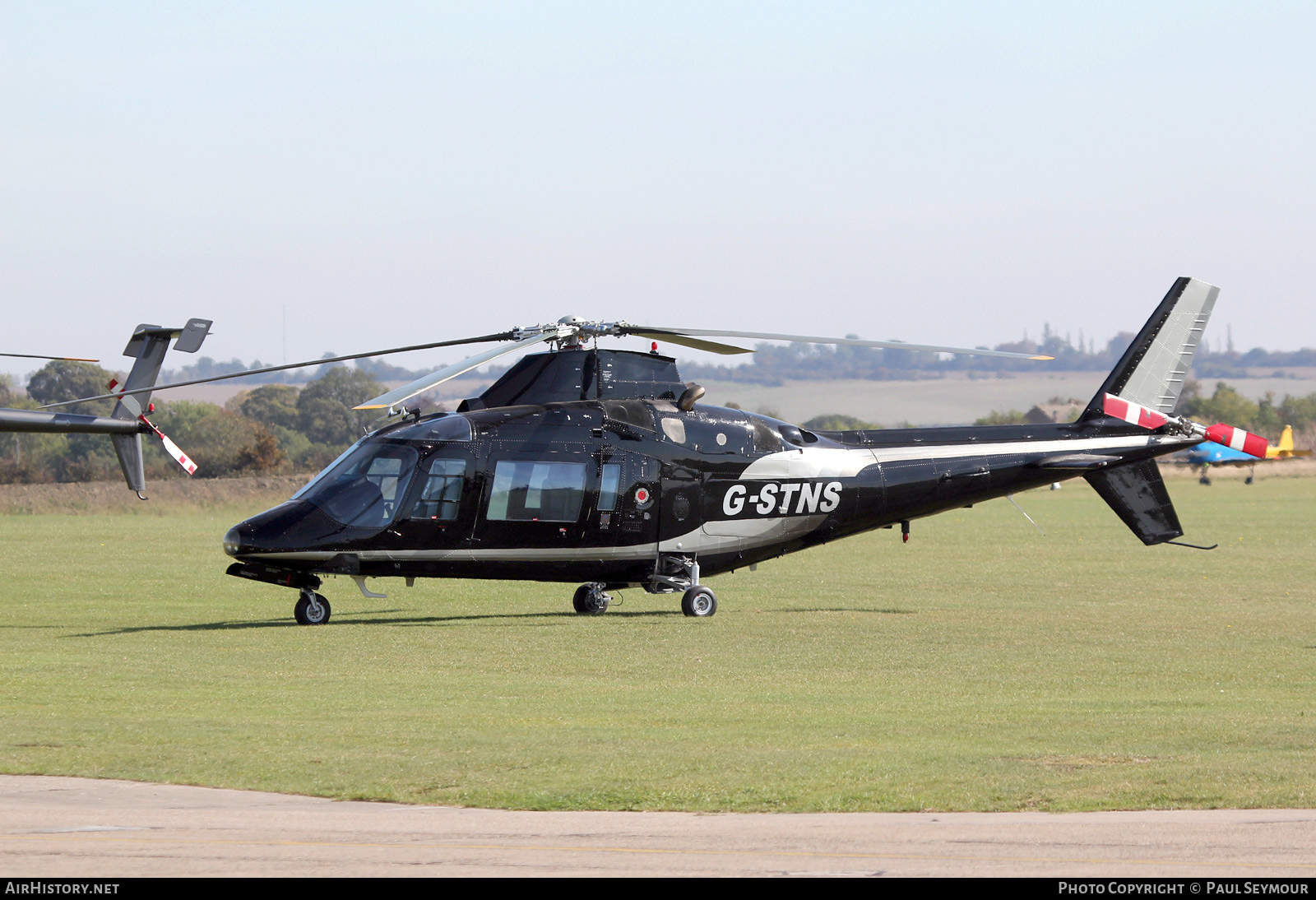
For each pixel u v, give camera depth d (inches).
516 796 1552.7
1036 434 4183.1
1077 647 3174.2
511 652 2979.8
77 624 3558.1
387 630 3383.4
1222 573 5477.4
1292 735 1980.8
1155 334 4229.8
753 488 3853.3
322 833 1387.8
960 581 5123.0
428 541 3474.4
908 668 2807.6
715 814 1481.3
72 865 1259.8
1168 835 1390.3
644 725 2060.8
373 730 1978.3
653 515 3718.0
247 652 2938.0
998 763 1753.2
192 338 4387.3
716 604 3978.8
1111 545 7327.8
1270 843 1355.8
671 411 3789.4
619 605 4136.3
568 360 3735.2
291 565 3408.0
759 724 2075.5
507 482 3550.7
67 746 1817.2
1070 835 1391.5
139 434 4370.1
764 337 3597.4
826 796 1561.3
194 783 1614.2
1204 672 2770.7
